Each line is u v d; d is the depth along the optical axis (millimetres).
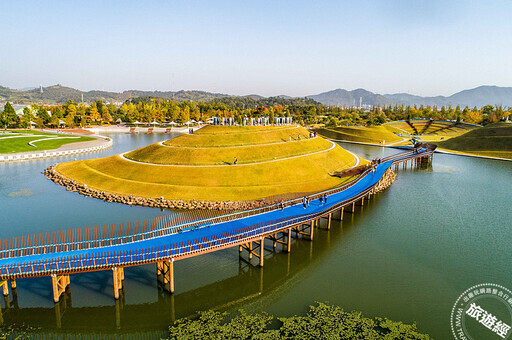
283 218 52719
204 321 35219
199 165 84000
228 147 92812
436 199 78188
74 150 131125
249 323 34594
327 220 64062
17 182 86125
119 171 85812
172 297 39375
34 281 41844
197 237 45312
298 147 100312
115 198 71188
